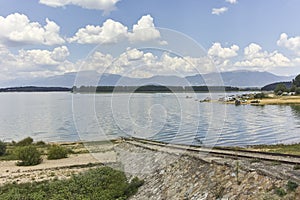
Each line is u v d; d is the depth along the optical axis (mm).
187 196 11523
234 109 62156
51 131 43062
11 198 13469
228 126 36062
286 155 12219
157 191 12695
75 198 13227
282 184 8945
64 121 54000
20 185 15938
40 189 14773
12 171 20625
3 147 28688
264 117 48625
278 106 69938
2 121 62906
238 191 9930
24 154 22922
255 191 9422
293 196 8320
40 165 22109
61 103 97375
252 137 27375
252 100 77688
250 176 10125
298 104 73000
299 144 20625
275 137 27922
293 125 38500
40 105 96500
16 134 45156
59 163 22156
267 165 10656
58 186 14633
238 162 11438
